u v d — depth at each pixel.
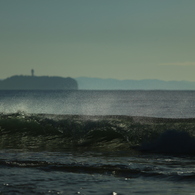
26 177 16.22
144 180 15.52
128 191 13.67
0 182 15.23
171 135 27.45
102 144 28.94
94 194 13.23
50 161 20.25
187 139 26.80
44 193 13.38
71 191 13.67
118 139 29.81
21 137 33.12
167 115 88.62
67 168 18.19
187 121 36.81
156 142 27.16
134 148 26.84
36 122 35.97
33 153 24.27
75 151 25.58
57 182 15.20
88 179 15.77
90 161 20.45
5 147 27.92
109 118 42.56
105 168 17.95
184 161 20.70
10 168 18.41
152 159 21.58
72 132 32.94
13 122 36.59
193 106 138.12
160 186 14.39
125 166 18.25
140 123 33.16
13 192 13.57
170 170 17.47
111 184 14.84
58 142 30.64
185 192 13.44
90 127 33.19
